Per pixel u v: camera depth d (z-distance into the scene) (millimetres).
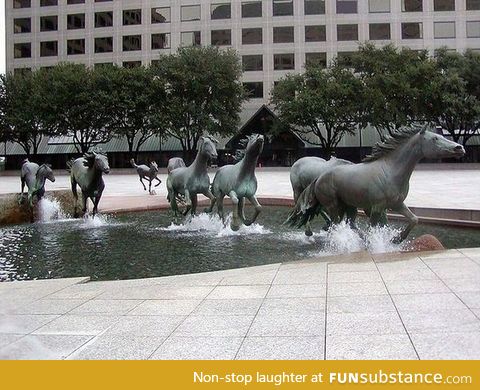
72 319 4672
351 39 58938
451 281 5367
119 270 8289
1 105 50438
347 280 5672
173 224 13312
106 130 50438
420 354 3502
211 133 49375
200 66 48750
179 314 4707
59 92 47844
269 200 18016
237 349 3750
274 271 6391
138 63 61938
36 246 10586
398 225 12156
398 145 7750
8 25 65375
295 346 3746
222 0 59812
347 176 8141
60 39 64062
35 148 53969
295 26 59094
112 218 15281
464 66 46250
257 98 59469
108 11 62688
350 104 45750
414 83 43969
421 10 58531
